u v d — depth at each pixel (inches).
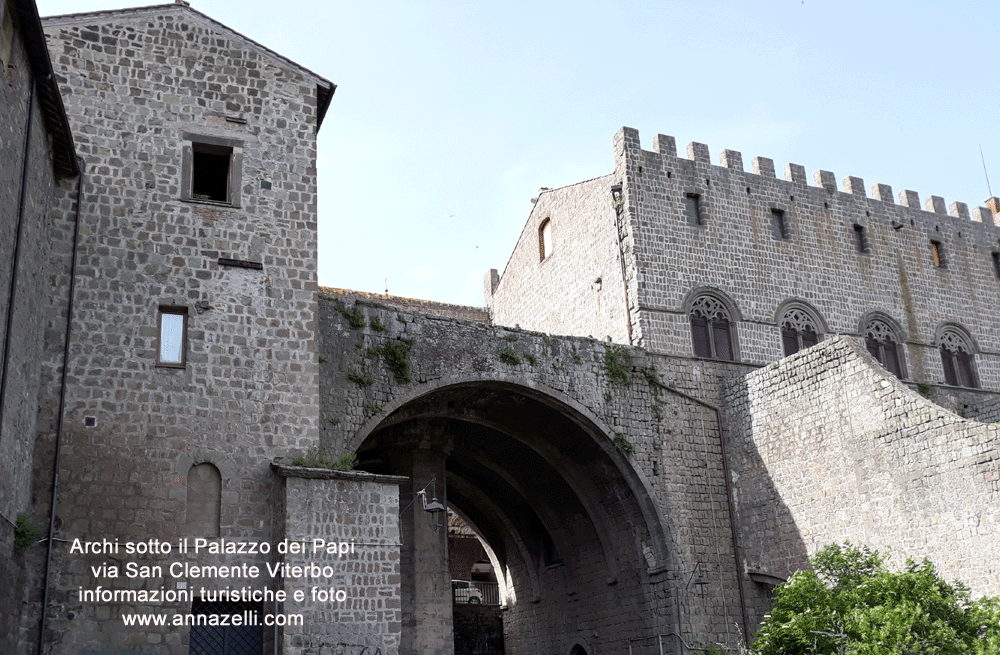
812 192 1678.2
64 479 880.3
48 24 1005.8
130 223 978.7
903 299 1688.0
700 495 1380.4
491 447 1540.4
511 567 1753.2
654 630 1341.0
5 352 763.4
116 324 943.0
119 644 852.6
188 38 1061.1
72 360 916.6
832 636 891.4
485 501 1721.2
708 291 1514.5
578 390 1348.4
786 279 1588.3
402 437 1385.3
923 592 904.3
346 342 1188.5
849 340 1273.4
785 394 1344.7
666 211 1534.2
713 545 1360.7
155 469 912.3
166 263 979.9
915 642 839.7
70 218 954.7
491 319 2001.7
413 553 1338.6
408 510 1363.2
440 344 1261.1
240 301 994.7
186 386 947.3
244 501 930.7
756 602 1341.0
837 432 1259.8
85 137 988.6
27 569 836.0
